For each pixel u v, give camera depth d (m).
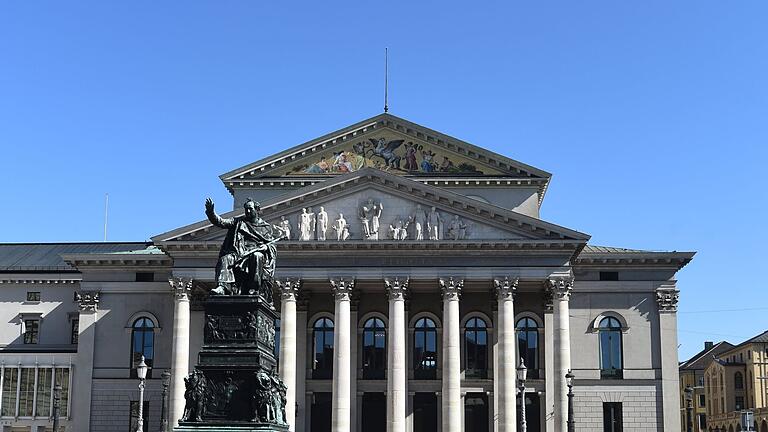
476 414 77.12
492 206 71.00
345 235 71.69
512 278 70.94
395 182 71.94
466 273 71.19
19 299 88.50
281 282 71.50
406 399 76.62
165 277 81.06
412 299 79.06
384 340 78.69
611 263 79.12
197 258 72.75
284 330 70.88
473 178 79.94
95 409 79.56
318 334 78.81
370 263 71.62
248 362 21.38
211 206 22.97
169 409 70.94
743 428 66.38
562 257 71.31
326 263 71.81
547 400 73.88
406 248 71.25
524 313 78.25
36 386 81.19
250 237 23.17
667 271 79.19
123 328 80.56
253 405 21.20
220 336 21.69
